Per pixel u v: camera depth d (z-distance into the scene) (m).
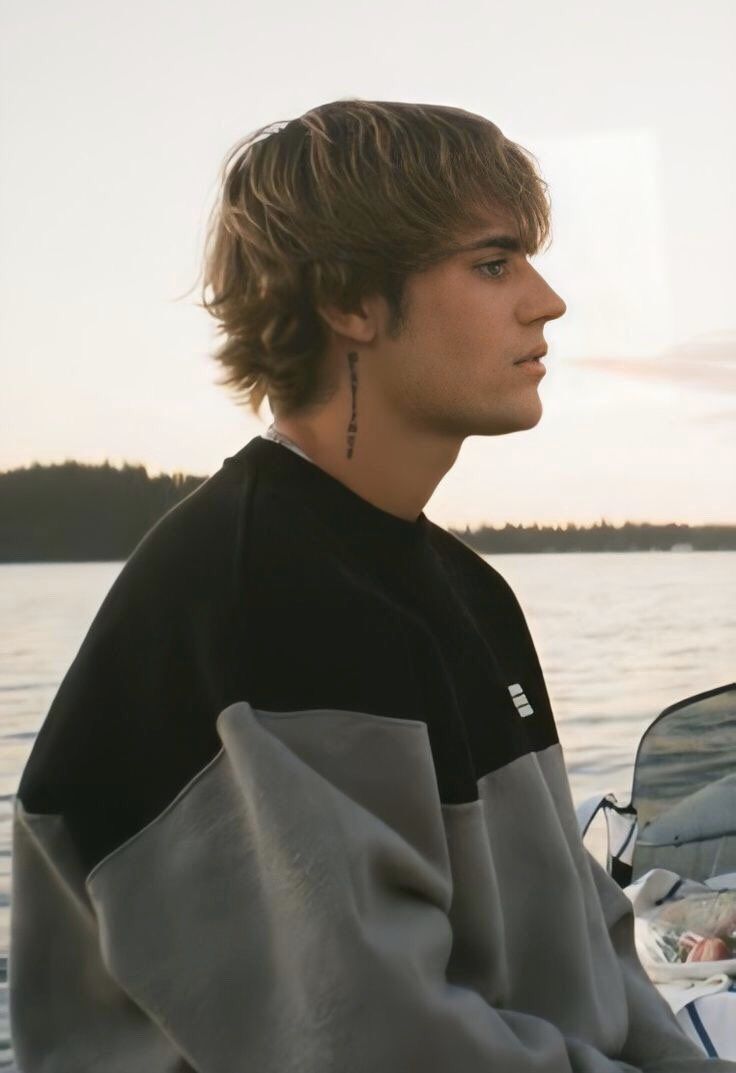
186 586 0.78
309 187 0.82
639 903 1.75
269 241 0.83
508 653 0.98
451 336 0.81
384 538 0.84
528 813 0.87
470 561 1.01
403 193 0.80
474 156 0.82
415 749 0.75
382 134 0.81
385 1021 0.67
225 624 0.75
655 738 2.06
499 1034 0.71
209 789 0.73
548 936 0.85
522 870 0.86
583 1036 0.84
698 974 1.49
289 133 0.85
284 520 0.79
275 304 0.83
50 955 0.79
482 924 0.79
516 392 0.83
